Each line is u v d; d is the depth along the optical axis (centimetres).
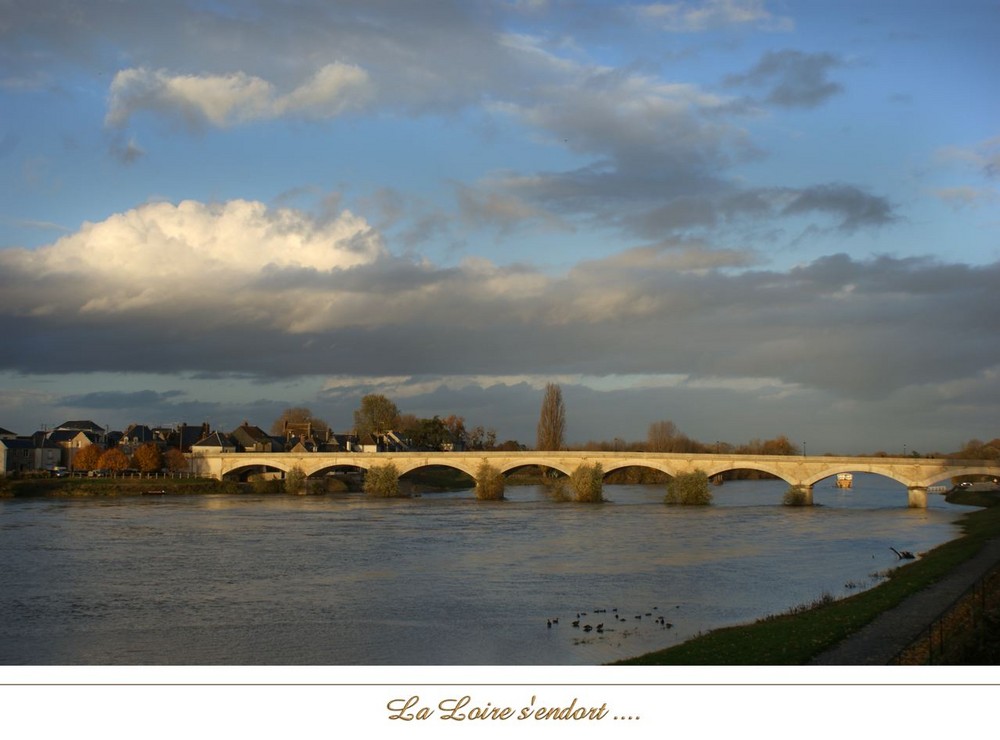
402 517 12500
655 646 4975
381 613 5928
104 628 5547
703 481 14938
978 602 5481
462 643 5097
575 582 7044
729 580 7125
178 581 7125
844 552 8831
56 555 8556
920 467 14650
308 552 8794
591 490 15438
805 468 15262
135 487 17112
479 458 17125
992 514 12650
